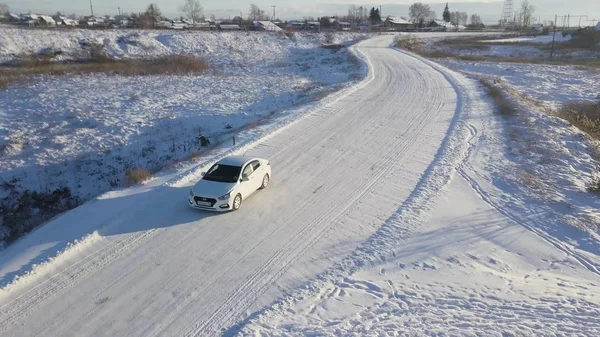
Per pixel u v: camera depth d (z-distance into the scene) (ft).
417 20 578.25
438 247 45.65
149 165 75.72
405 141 78.69
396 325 33.76
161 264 42.04
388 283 39.78
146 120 95.14
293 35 282.56
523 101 105.19
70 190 69.21
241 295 38.06
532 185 60.23
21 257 42.32
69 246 43.55
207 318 35.29
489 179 62.28
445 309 35.94
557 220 51.42
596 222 51.21
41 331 33.60
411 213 52.49
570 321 33.83
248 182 54.75
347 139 79.56
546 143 75.36
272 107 107.24
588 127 92.12
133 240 45.78
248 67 184.34
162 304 36.76
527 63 202.08
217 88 129.90
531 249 46.03
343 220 51.08
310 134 82.12
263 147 74.90
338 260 43.27
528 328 32.91
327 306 36.55
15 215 61.31
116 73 147.95
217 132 89.20
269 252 44.42
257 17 541.34
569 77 159.02
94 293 37.86
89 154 80.07
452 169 65.67
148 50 205.57
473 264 42.93
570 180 62.13
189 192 54.70
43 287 38.45
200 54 213.46
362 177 63.31
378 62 180.55
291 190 58.75
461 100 108.78
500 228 49.85
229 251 44.42
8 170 74.28
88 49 186.29
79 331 33.65
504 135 80.84
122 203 53.31
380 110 99.40
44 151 80.59
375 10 507.71
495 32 458.50
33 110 100.94
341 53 220.43
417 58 195.83
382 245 45.78
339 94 114.62
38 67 152.15
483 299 37.37
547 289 38.93
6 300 36.73
